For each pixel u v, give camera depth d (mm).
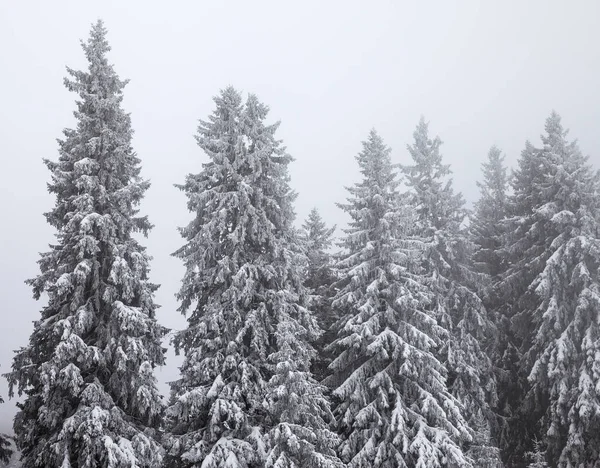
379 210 25078
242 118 22250
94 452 16531
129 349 17984
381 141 26109
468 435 21312
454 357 26422
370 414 21203
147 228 21188
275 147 22875
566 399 24500
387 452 20562
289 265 20953
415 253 24344
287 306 20656
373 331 22766
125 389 18438
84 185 18969
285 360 17844
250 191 20922
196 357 19469
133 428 17891
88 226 18391
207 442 18203
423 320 23078
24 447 18172
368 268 23734
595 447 23719
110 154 20641
